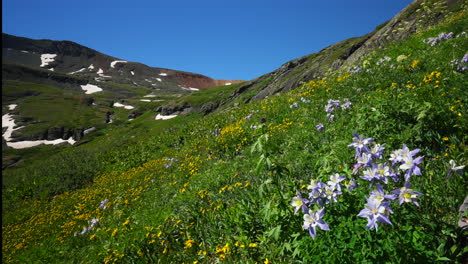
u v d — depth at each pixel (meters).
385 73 9.61
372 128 4.92
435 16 17.81
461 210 2.73
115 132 71.50
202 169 9.51
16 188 21.80
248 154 8.69
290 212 2.79
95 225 8.16
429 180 3.29
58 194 18.31
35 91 143.88
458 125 3.97
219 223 4.48
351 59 27.00
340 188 2.54
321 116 8.60
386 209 2.00
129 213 7.80
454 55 7.91
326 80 16.62
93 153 30.09
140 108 107.75
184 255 4.27
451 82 5.84
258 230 3.63
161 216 5.95
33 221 12.87
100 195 12.91
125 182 13.41
